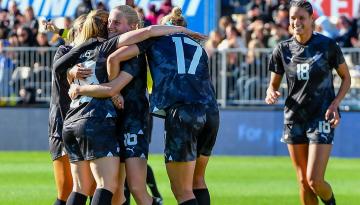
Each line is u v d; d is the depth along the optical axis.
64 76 15.29
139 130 14.25
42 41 35.69
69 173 15.70
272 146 35.03
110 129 13.94
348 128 34.34
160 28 14.16
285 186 24.67
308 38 16.98
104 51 14.01
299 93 17.06
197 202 14.36
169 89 13.98
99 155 13.85
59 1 35.62
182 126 13.91
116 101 13.94
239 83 34.81
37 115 35.91
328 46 16.91
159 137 35.28
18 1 37.41
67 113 14.32
